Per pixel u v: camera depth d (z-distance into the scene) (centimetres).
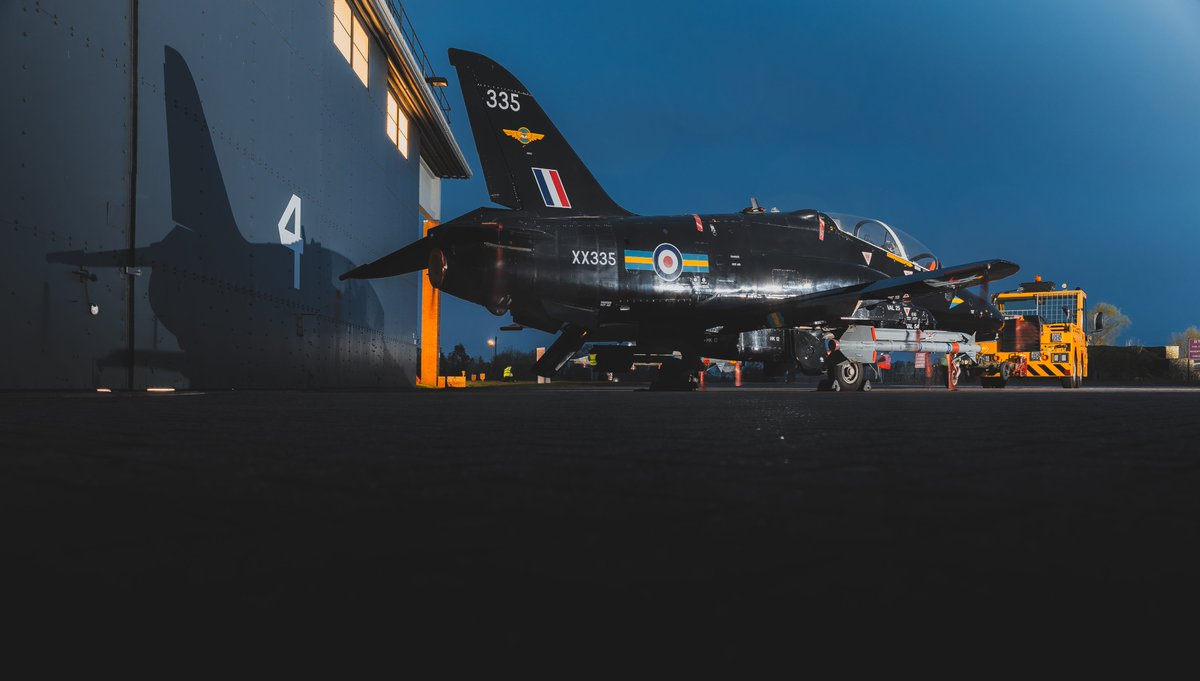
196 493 147
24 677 58
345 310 1595
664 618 70
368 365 1780
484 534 108
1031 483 156
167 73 940
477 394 987
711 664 59
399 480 164
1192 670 58
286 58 1275
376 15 1697
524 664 59
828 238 1266
